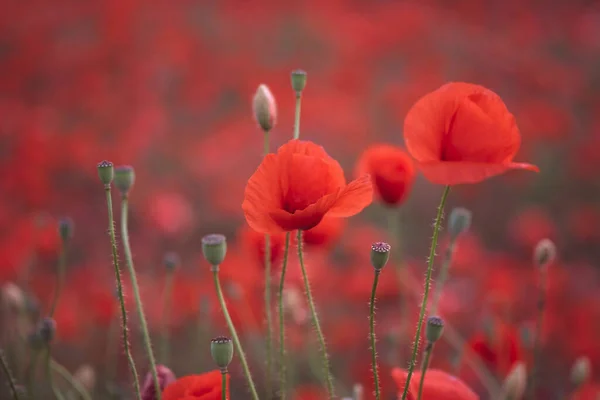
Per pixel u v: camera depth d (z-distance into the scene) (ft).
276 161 3.42
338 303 8.44
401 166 4.22
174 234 10.38
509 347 4.14
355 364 7.38
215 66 14.58
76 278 9.05
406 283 4.60
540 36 16.74
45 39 14.14
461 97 3.42
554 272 10.18
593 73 16.37
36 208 11.94
